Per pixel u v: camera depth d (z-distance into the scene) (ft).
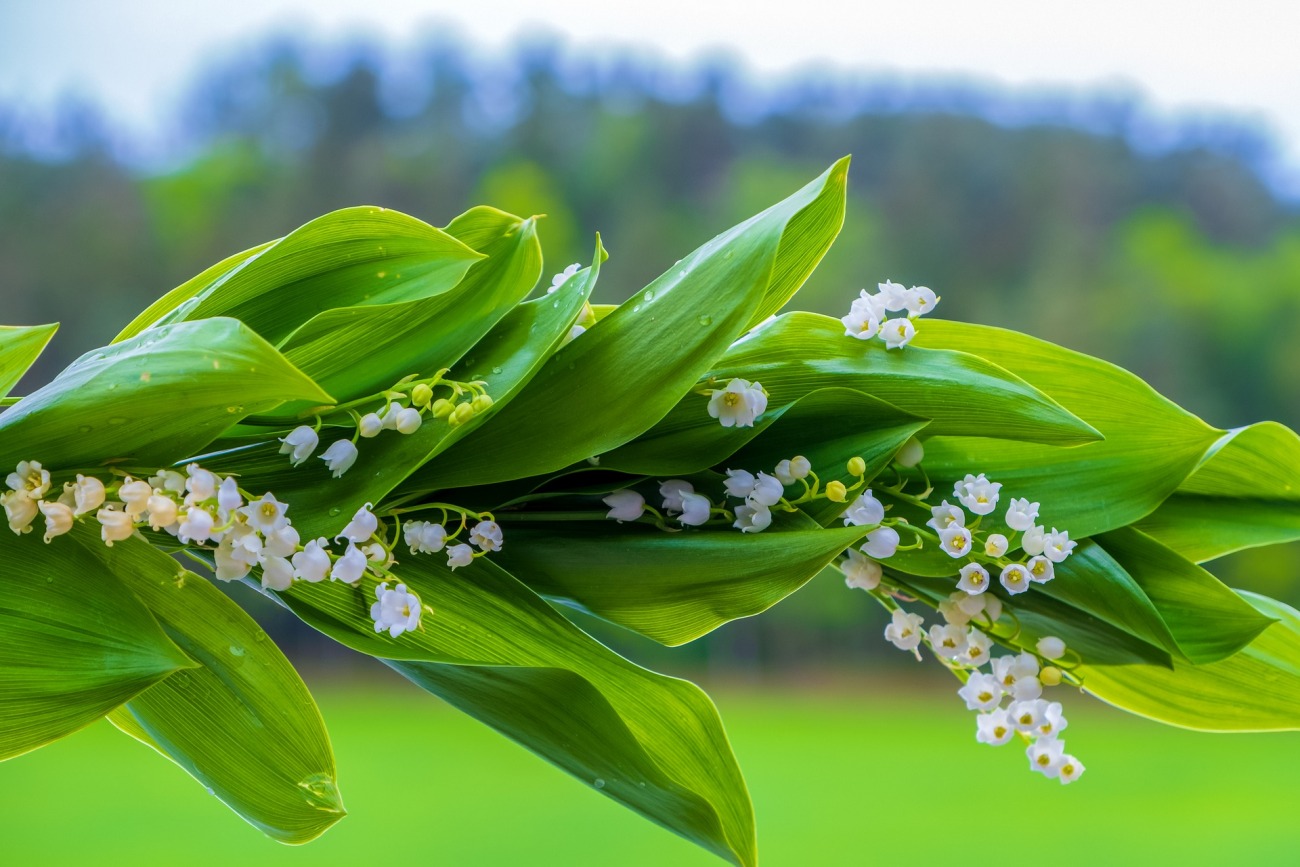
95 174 64.18
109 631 2.95
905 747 55.31
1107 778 48.37
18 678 2.93
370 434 3.04
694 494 3.18
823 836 38.42
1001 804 43.55
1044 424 3.15
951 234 71.15
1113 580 3.19
